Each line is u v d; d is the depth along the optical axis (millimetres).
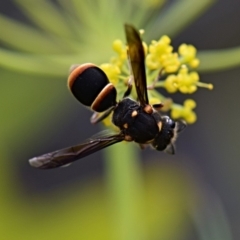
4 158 229
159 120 208
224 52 217
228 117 261
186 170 233
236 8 258
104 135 209
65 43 222
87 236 226
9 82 230
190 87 209
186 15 222
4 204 227
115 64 208
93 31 220
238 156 260
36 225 227
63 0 224
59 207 228
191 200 224
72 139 257
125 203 223
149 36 222
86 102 207
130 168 223
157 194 228
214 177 260
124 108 208
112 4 221
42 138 255
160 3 221
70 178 262
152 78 209
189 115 211
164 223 227
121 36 220
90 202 228
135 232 223
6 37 221
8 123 230
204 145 261
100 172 263
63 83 232
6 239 226
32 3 222
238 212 259
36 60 216
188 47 211
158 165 232
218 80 261
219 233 221
